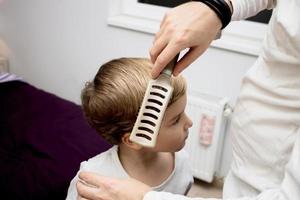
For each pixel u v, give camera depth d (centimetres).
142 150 79
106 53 207
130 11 197
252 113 70
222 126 173
